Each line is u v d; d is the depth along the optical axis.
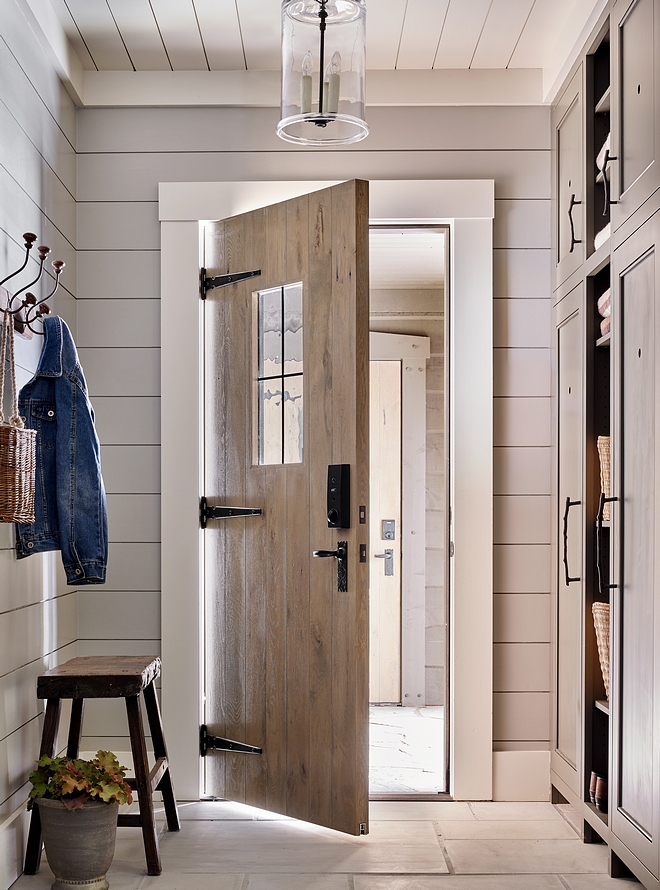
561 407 3.32
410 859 2.81
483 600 3.40
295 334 3.18
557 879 2.66
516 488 3.48
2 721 2.59
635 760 2.45
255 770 3.21
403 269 4.99
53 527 2.83
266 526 3.21
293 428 3.17
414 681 5.25
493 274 3.48
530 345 3.50
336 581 2.97
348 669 2.92
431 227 3.55
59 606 3.20
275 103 3.49
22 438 2.35
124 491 3.47
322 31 2.57
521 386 3.49
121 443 3.48
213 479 3.44
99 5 3.00
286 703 3.12
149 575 3.45
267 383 3.27
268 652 3.19
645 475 2.38
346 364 2.97
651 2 2.35
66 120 3.36
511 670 3.45
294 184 3.47
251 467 3.29
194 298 3.45
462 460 3.42
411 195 3.46
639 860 2.39
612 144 2.68
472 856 2.84
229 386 3.38
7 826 2.58
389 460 5.38
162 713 3.38
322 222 3.07
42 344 3.04
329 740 2.97
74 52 3.33
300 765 3.06
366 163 3.51
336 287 3.02
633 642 2.47
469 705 3.39
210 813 3.24
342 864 2.77
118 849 2.89
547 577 3.46
